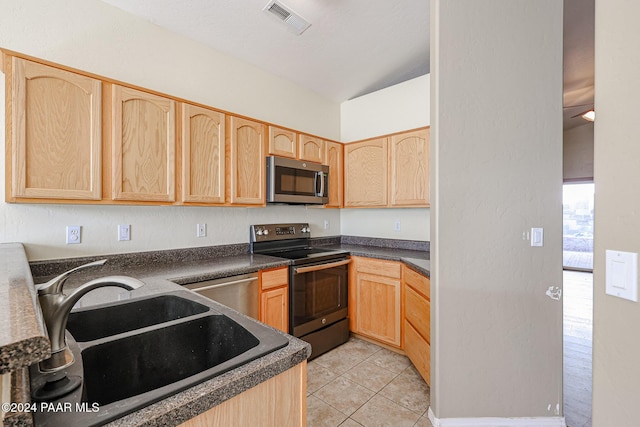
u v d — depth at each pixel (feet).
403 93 10.16
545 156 5.44
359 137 11.50
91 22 6.15
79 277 5.57
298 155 9.24
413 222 10.18
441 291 5.37
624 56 2.26
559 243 5.44
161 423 1.70
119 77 6.53
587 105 13.88
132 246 6.74
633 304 2.19
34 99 4.71
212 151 7.00
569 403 6.16
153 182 6.04
